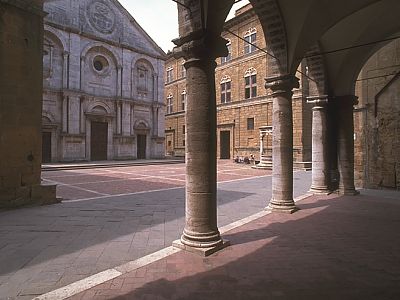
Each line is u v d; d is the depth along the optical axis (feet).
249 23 96.78
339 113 39.01
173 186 43.70
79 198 33.32
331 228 22.06
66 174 60.85
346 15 27.71
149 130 109.40
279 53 27.07
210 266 14.87
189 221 17.33
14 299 11.49
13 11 29.09
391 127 41.88
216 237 17.33
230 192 38.78
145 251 16.89
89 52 94.32
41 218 24.12
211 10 16.53
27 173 29.14
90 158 93.15
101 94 96.73
